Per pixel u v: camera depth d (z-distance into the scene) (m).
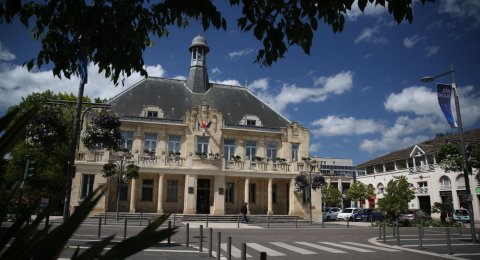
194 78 42.06
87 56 5.25
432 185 47.69
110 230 19.52
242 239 17.77
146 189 34.25
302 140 39.28
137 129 34.56
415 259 12.47
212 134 36.06
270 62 4.30
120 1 5.15
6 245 1.50
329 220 45.62
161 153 34.50
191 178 33.53
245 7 4.03
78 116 13.11
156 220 1.53
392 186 37.47
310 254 13.19
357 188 55.41
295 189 36.56
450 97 18.67
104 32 4.94
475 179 42.22
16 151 29.97
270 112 42.12
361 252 13.96
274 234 20.98
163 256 11.59
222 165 34.69
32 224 1.53
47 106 13.48
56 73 5.29
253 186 37.75
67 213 11.69
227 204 36.22
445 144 22.42
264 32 4.16
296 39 4.10
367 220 41.53
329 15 3.79
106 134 15.57
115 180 30.73
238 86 44.31
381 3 3.53
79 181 30.83
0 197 1.70
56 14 4.96
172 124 35.16
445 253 14.01
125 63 5.42
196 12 4.09
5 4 3.77
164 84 40.78
